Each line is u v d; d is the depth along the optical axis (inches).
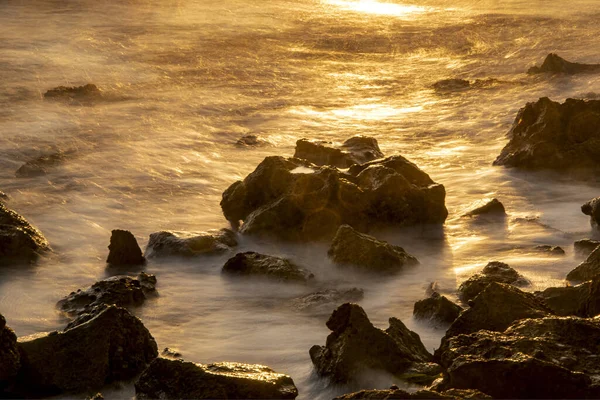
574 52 1768.0
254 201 767.1
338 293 590.2
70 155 1016.9
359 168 803.4
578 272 590.6
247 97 1366.9
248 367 440.5
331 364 456.1
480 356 400.8
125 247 670.5
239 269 643.5
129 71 1569.9
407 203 753.6
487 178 900.6
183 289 616.7
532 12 2377.0
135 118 1214.3
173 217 798.5
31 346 462.9
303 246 719.1
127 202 840.9
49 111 1251.8
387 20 2245.3
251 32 2001.7
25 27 1998.0
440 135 1115.9
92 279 644.1
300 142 913.5
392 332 469.4
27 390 458.9
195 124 1180.5
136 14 2214.6
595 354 402.0
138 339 486.6
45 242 708.0
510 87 1408.7
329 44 1879.9
